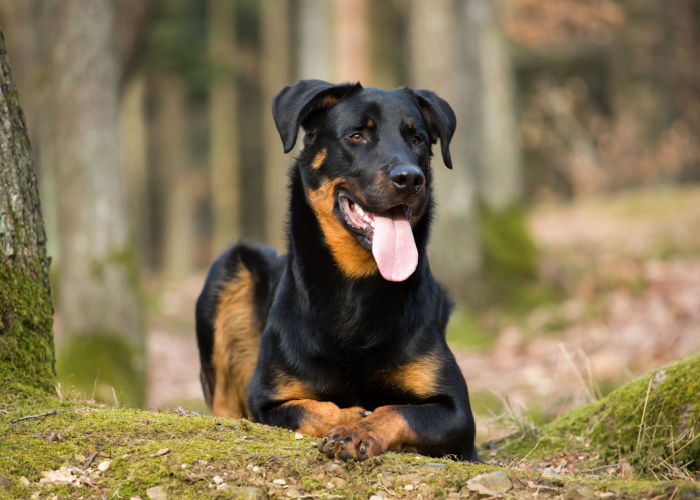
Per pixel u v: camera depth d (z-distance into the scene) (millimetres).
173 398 12547
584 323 14281
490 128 18703
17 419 4371
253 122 42875
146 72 30656
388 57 26344
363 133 5219
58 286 14375
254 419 5219
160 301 20797
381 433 4336
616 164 25688
